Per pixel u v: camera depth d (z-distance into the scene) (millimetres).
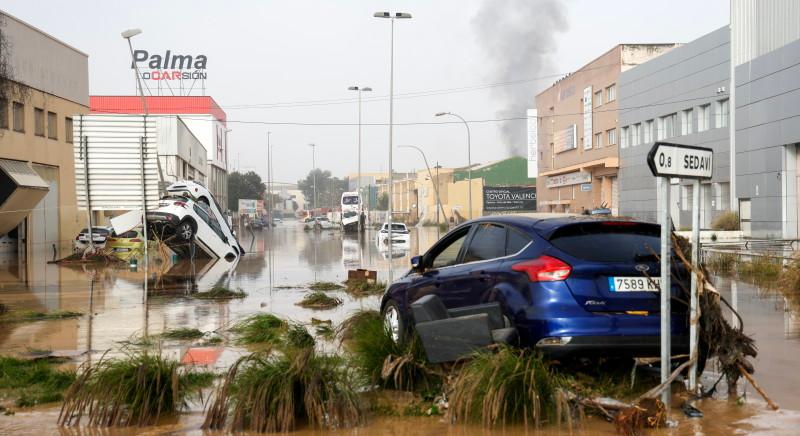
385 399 6211
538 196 75312
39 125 37531
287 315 12023
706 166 5844
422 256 7992
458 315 6742
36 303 14242
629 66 52906
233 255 30281
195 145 56406
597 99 58094
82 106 43594
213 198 32125
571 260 6164
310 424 5434
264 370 5641
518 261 6457
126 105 89875
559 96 67375
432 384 6461
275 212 195500
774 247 26547
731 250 25062
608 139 56125
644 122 49656
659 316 6164
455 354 6266
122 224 28156
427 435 5184
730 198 40344
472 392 5457
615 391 6316
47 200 38719
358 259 29625
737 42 38125
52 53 39188
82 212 43219
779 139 34219
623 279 6160
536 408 5289
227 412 5582
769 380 6785
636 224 6520
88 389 5648
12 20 34062
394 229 47406
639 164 50344
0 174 31922
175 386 5758
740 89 37844
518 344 6262
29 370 7289
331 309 12977
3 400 6328
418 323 6531
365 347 6668
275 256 32344
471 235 7477
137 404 5590
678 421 5422
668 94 46344
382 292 15547
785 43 35969
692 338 5852
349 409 5484
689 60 43812
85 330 10531
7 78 33406
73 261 27641
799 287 14070
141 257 27078
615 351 6062
